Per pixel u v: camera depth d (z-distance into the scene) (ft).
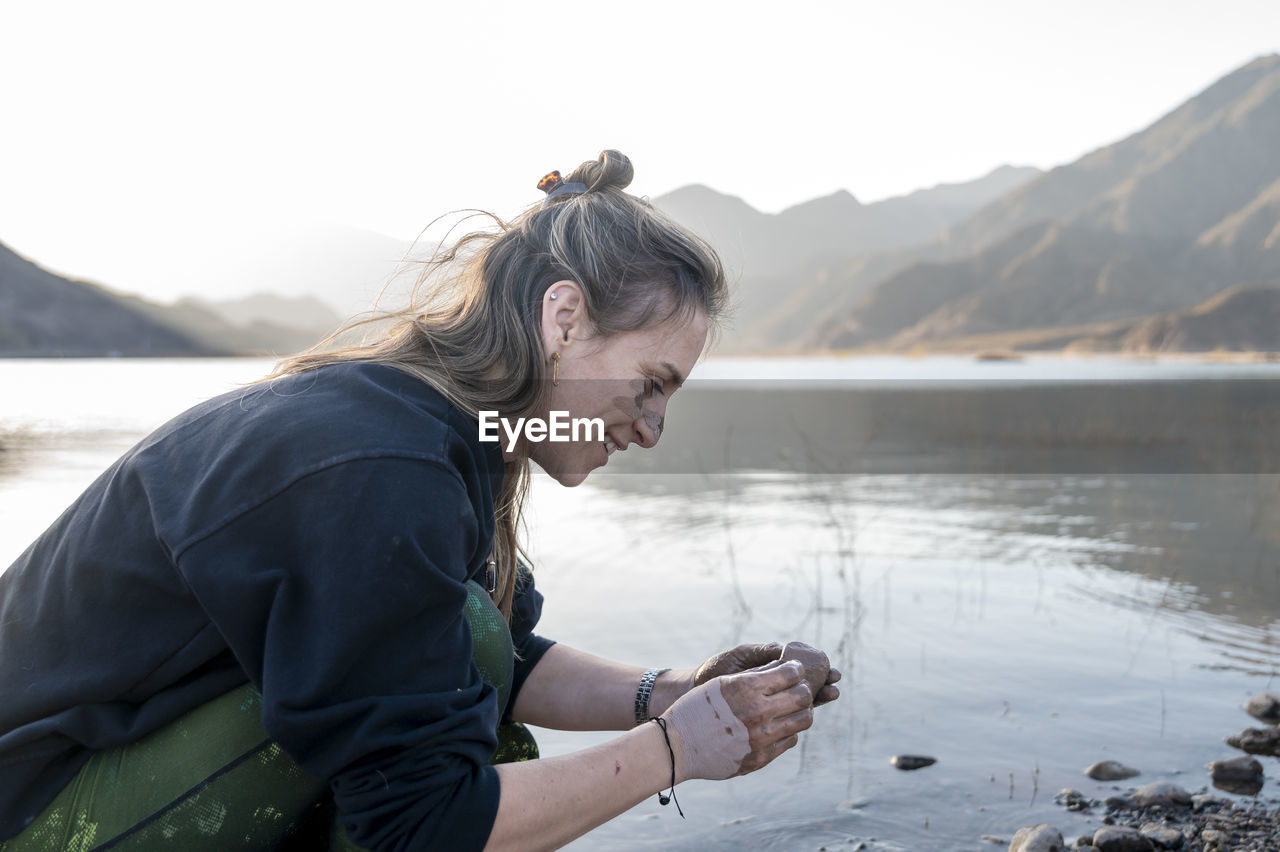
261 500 3.69
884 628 12.41
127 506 3.97
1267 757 8.58
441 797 3.62
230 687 3.96
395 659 3.65
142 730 3.94
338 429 3.77
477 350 4.21
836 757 8.59
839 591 14.32
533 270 4.24
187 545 3.69
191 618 3.87
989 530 19.70
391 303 4.62
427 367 4.19
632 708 5.41
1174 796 7.63
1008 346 475.31
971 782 8.05
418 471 3.75
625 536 18.54
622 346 4.19
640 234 4.23
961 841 7.05
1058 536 19.06
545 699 5.58
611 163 4.55
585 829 3.99
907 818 7.42
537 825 3.80
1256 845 6.88
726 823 7.35
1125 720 9.45
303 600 3.64
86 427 36.88
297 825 4.24
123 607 3.91
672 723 4.17
